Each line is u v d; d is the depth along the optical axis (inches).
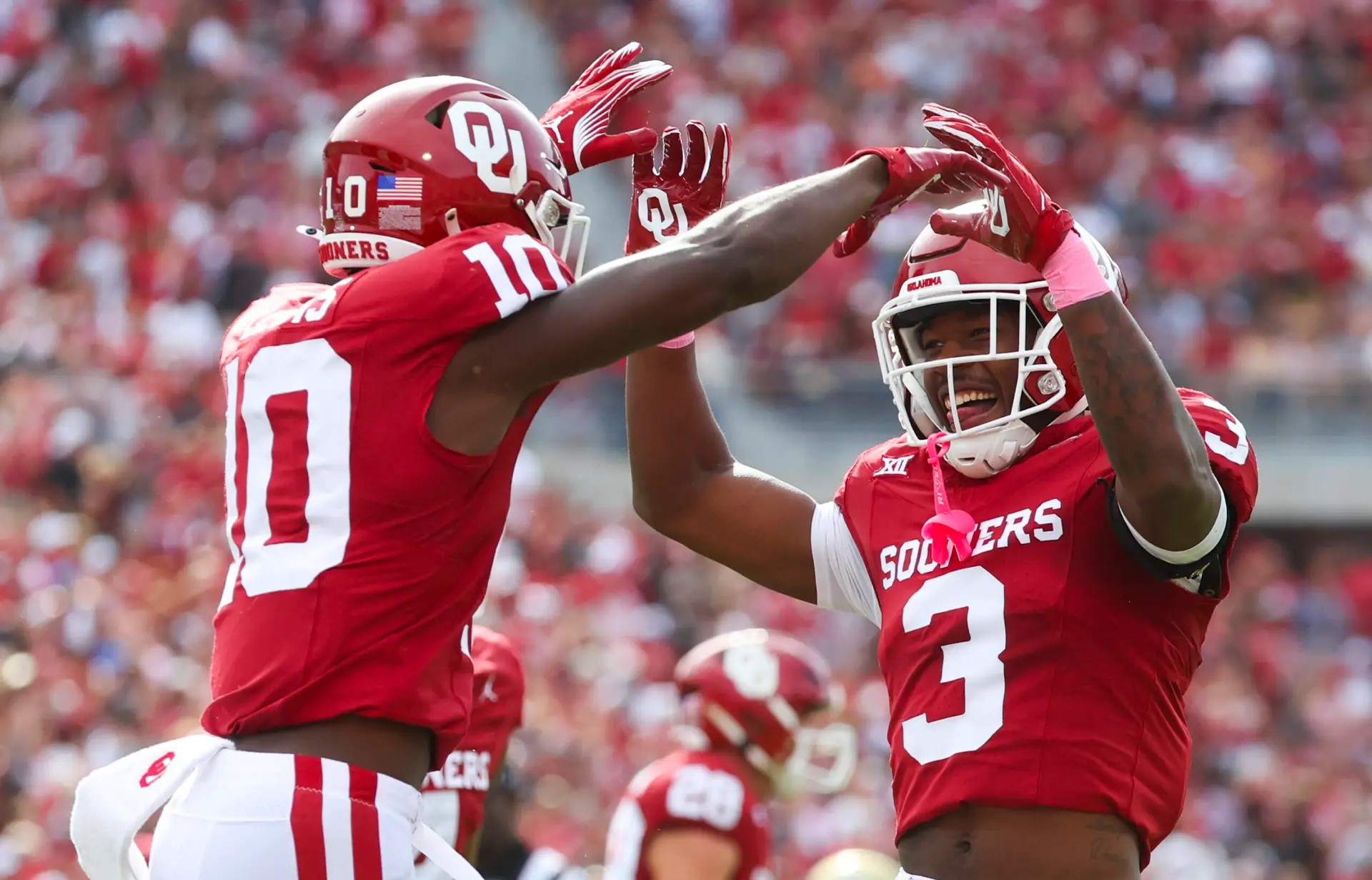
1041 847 365.7
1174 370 2032.5
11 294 2070.6
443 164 345.7
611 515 1792.6
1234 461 366.9
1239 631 1803.6
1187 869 1248.8
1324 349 2105.1
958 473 400.5
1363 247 2293.3
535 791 1172.5
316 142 2269.9
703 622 1616.6
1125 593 373.1
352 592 324.2
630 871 570.6
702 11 2551.7
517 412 342.3
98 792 333.4
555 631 1496.1
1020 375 382.0
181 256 2074.3
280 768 323.9
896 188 354.6
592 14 2578.7
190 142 2317.9
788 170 2298.2
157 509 1647.4
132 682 1314.0
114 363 1876.2
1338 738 1684.3
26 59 2506.2
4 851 1005.8
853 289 2020.2
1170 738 379.2
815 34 2513.5
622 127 2333.9
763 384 1902.1
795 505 433.4
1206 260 2240.4
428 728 332.5
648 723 1381.6
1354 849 1514.5
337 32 2509.8
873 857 623.8
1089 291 356.8
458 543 333.7
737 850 568.4
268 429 335.6
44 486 1694.1
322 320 333.4
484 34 2536.9
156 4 2500.0
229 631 334.6
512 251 330.3
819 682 608.4
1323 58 2598.4
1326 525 2015.3
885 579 403.5
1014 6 2596.0
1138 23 2598.4
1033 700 370.3
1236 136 2464.3
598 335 324.8
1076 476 382.0
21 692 1277.1
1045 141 2416.3
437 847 344.5
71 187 2272.4
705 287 326.3
